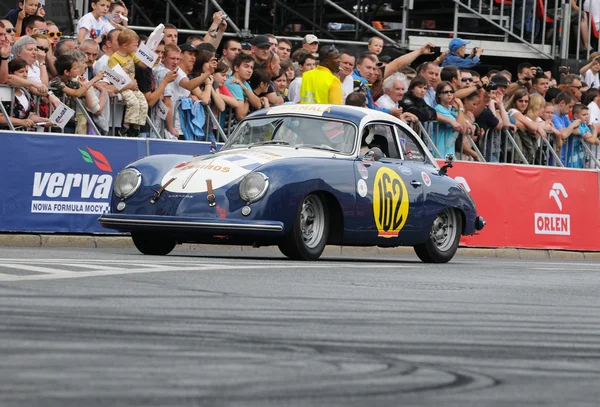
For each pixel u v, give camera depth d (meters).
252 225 27.47
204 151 38.16
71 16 44.09
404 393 9.20
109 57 37.72
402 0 53.19
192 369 10.12
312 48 44.44
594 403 9.14
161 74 38.81
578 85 51.22
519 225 45.28
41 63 36.44
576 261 42.22
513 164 45.09
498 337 13.79
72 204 35.66
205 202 27.78
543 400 9.17
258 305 16.28
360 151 31.27
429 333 13.88
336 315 15.47
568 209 46.91
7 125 35.16
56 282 18.16
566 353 12.51
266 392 8.96
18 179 34.75
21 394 8.41
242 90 40.75
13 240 34.50
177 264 23.80
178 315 14.48
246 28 49.16
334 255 38.69
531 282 24.77
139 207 28.50
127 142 36.56
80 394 8.51
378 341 12.84
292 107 32.19
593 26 56.50
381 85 42.94
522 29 54.84
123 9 43.25
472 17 54.31
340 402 8.60
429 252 33.62
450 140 43.66
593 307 18.80
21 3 37.44
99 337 11.99
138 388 8.93
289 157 29.19
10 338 11.57
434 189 33.16
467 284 23.08
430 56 53.03
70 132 37.03
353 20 53.94
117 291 17.17
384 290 20.28
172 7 51.09
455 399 9.00
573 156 49.34
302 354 11.45
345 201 29.69
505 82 46.31
